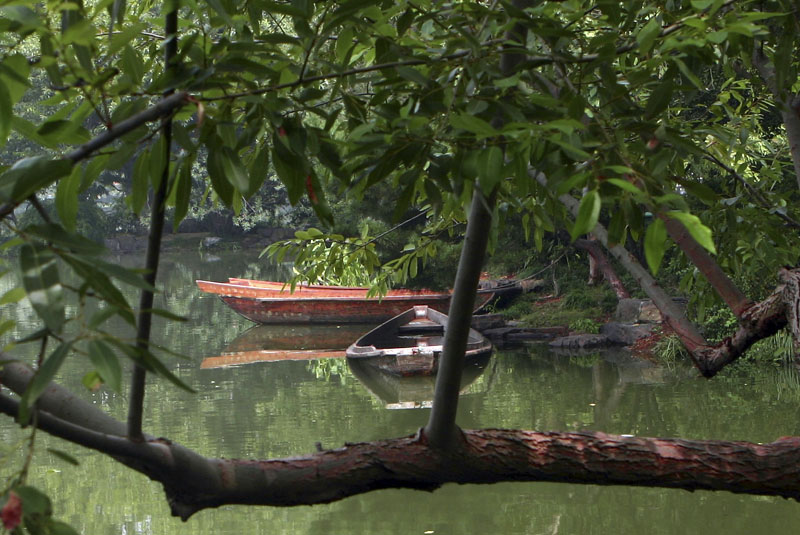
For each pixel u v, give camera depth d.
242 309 41.97
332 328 40.59
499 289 40.94
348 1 3.53
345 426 21.55
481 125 2.88
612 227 3.50
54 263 2.23
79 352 2.16
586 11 4.27
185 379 28.08
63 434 3.21
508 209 6.96
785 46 4.70
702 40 3.55
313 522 14.88
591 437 4.72
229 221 98.38
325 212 3.59
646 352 31.14
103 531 14.38
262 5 3.57
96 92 3.10
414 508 15.39
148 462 3.60
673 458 4.66
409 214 34.91
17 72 2.66
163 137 3.18
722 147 8.87
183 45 3.24
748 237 7.30
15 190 2.37
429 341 35.94
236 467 4.10
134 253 89.12
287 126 3.52
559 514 14.86
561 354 31.84
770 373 26.16
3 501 2.11
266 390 26.17
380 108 3.65
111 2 2.72
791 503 15.05
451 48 3.86
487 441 4.59
